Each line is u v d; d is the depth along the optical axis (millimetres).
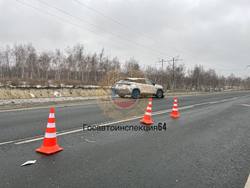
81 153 4625
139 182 3391
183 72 55125
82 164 4039
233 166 4098
